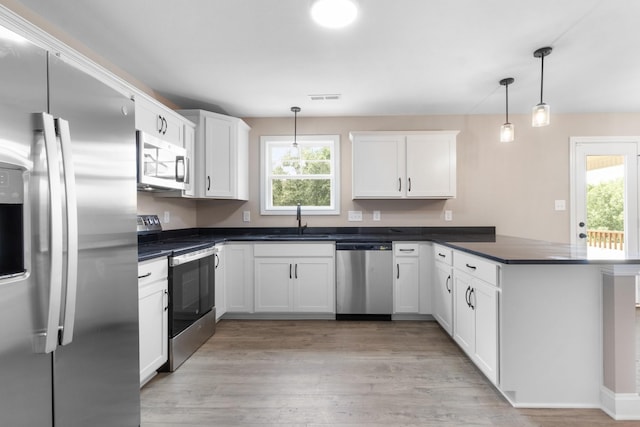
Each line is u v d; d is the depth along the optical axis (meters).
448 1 1.71
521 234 3.68
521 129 3.68
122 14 1.81
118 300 1.30
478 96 3.13
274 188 3.91
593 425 1.59
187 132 2.98
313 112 3.62
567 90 2.98
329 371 2.15
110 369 1.27
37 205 0.92
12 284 0.86
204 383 2.00
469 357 2.31
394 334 2.82
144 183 2.15
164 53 2.27
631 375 1.65
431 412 1.70
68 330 0.99
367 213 3.76
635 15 1.84
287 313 3.25
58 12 1.79
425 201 3.74
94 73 1.81
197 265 2.54
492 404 1.77
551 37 2.07
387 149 3.42
